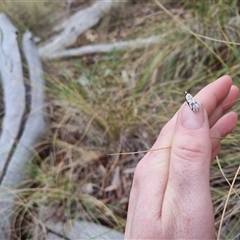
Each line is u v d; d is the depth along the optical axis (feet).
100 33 1.54
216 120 0.70
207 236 0.51
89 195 0.99
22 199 0.96
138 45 1.30
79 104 1.11
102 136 1.10
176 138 0.52
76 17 1.61
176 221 0.51
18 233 0.93
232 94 0.71
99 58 1.38
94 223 0.93
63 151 1.07
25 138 1.07
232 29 1.10
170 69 1.17
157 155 0.59
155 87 1.13
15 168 0.99
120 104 1.12
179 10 1.30
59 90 1.18
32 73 1.23
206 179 0.50
